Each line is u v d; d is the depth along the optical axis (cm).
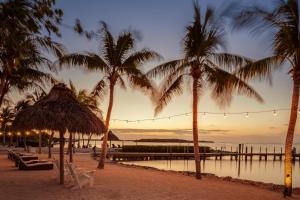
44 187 1070
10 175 1336
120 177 1438
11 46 837
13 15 788
